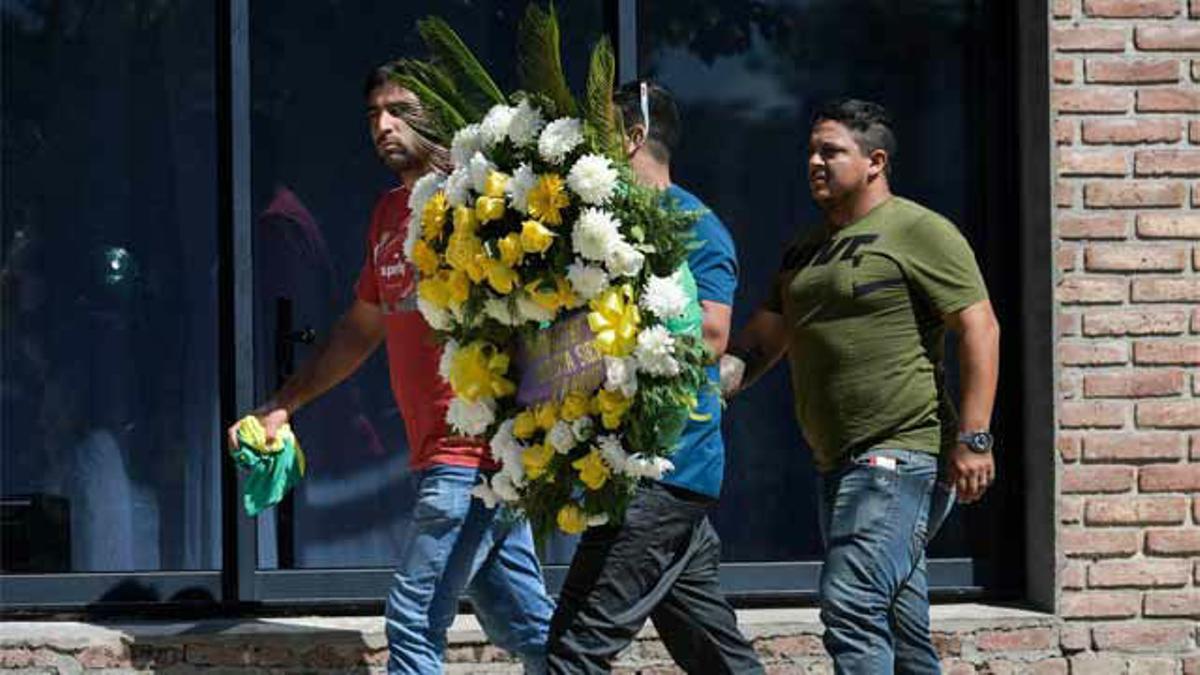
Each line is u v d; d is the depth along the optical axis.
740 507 12.67
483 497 9.31
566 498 9.00
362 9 12.53
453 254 8.78
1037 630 11.98
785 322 10.14
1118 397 12.04
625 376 8.70
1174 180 12.08
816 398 9.90
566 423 8.84
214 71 12.45
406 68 10.13
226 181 12.26
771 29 12.70
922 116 12.68
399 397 10.46
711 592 9.68
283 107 12.48
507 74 12.58
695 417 8.93
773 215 12.69
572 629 9.27
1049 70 12.04
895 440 9.73
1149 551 12.05
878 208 9.88
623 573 9.27
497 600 10.55
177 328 12.45
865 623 9.66
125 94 12.44
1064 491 12.01
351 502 12.48
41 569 12.34
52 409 12.39
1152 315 12.05
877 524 9.66
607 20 12.50
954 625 11.91
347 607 12.27
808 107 12.72
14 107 12.41
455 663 11.69
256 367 12.39
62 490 12.38
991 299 12.50
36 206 12.42
